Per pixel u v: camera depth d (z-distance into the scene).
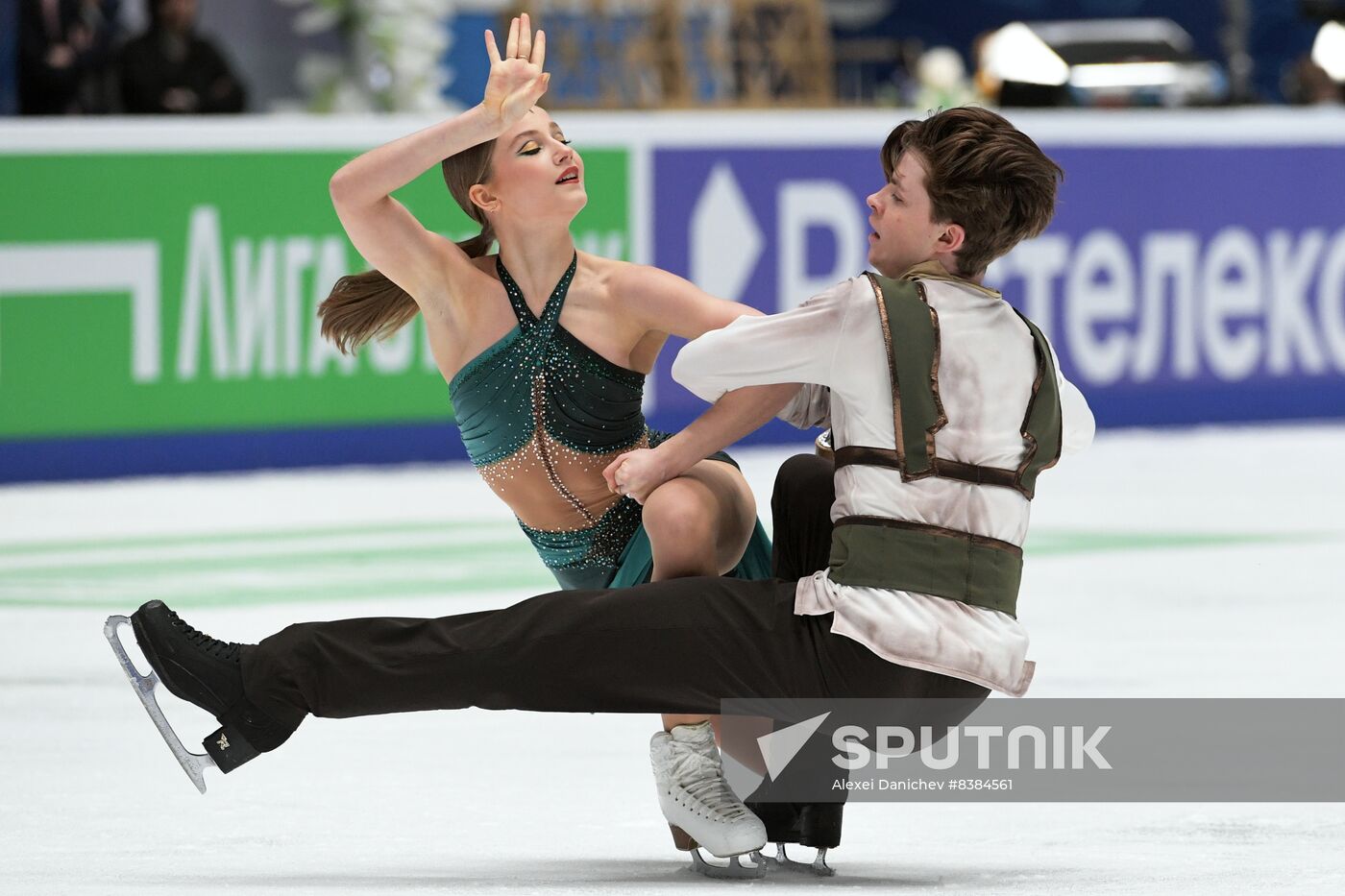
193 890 10.85
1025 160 11.06
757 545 12.57
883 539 10.75
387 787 14.09
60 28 36.22
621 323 12.21
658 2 44.56
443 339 12.38
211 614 20.81
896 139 11.39
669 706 10.72
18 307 30.41
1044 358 11.16
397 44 41.97
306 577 23.33
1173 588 22.86
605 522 12.62
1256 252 38.59
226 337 31.84
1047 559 24.98
